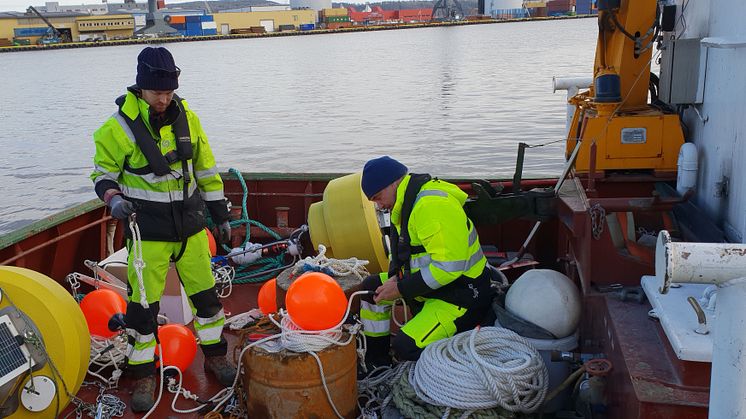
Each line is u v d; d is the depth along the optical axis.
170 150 3.49
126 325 3.67
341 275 4.13
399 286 3.50
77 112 35.91
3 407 3.27
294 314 3.27
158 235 3.54
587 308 3.47
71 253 5.36
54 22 132.62
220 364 3.91
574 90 6.02
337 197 4.70
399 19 178.12
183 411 3.65
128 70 63.09
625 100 4.53
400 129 25.03
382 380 3.69
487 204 4.03
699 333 2.55
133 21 136.88
